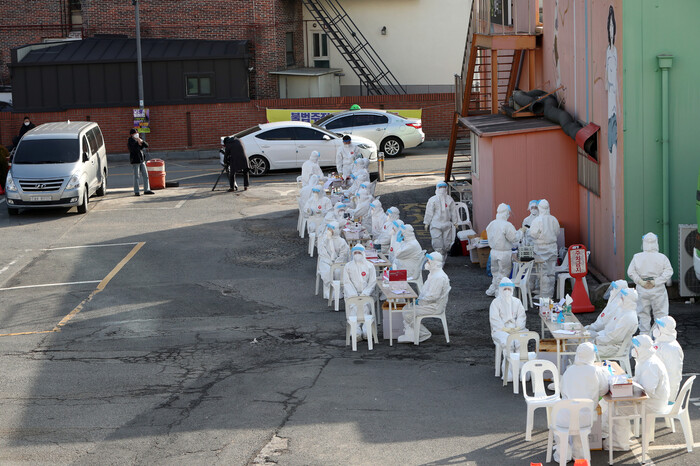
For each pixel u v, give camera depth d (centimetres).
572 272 1521
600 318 1196
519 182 1881
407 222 2364
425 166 3173
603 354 1162
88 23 4041
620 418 961
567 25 1883
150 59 3700
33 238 2283
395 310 1425
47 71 3712
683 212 1538
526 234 1711
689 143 1515
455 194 2586
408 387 1198
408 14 4062
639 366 985
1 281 1888
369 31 4097
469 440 1008
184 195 2828
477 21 2236
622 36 1490
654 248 1346
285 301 1686
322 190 2069
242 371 1291
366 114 3403
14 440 1051
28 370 1326
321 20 4134
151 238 2248
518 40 2158
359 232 1858
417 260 1606
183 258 2044
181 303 1689
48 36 4341
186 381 1255
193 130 3747
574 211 1889
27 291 1803
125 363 1348
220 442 1025
